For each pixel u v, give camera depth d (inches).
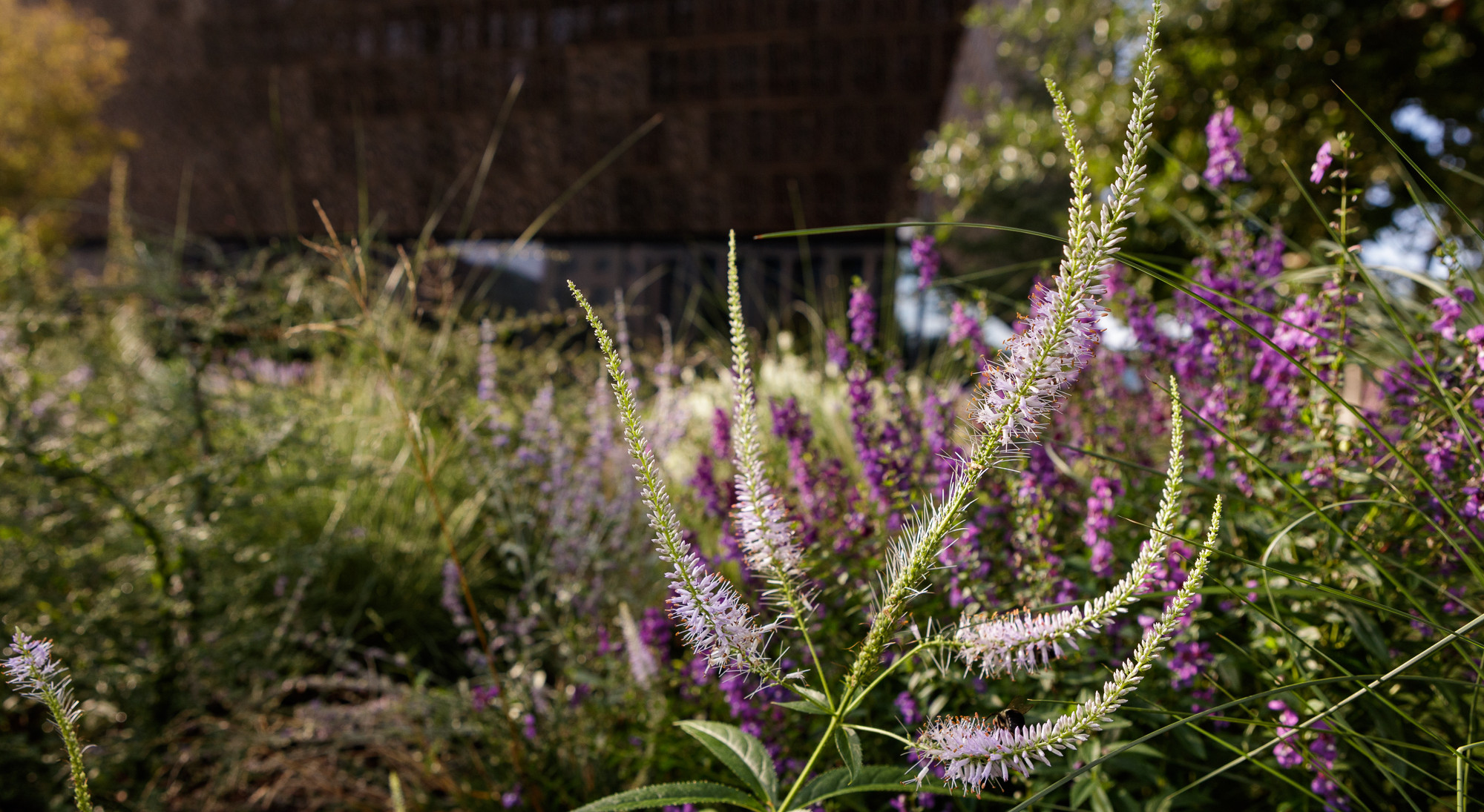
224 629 114.0
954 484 37.4
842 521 87.4
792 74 742.5
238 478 114.2
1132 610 69.4
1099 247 30.5
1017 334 34.4
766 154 748.0
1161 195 218.4
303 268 128.0
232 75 842.8
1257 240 89.5
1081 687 67.2
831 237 709.3
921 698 71.2
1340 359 68.9
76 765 41.8
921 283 91.7
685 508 107.9
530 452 117.3
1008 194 307.7
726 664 39.8
